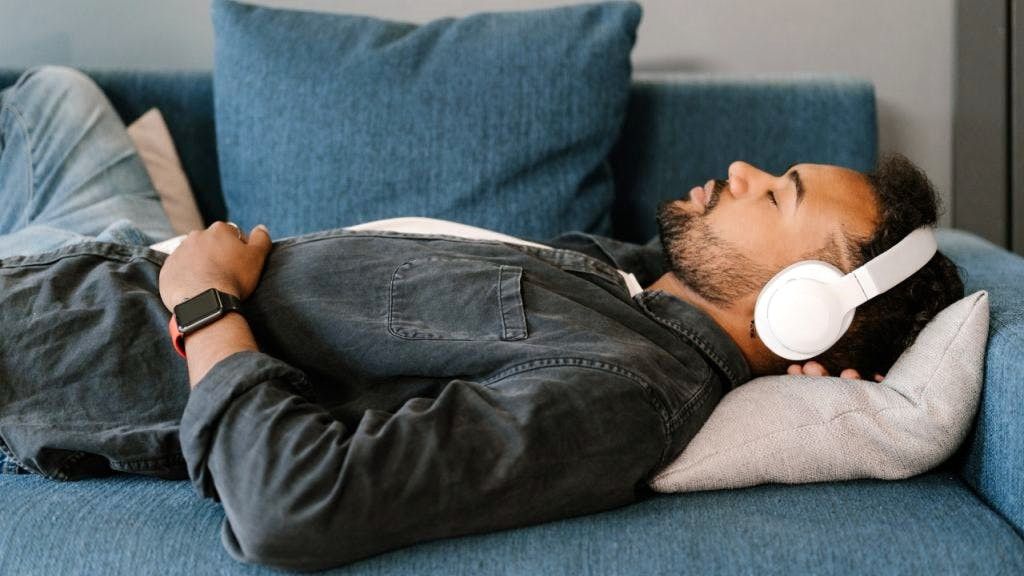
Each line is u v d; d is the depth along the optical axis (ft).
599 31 4.79
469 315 3.05
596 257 4.15
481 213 4.70
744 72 5.98
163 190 5.19
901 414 3.01
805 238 3.32
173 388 3.11
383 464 2.47
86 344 3.08
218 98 4.98
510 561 2.52
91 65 6.08
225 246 3.23
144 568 2.54
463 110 4.69
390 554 2.56
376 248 3.30
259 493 2.44
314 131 4.74
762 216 3.40
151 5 6.01
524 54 4.74
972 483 3.16
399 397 3.03
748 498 2.89
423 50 4.79
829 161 5.19
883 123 5.98
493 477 2.51
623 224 5.33
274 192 4.80
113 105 5.46
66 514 2.71
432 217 4.69
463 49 4.77
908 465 3.00
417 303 3.10
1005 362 2.97
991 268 4.10
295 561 2.43
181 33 6.04
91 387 3.04
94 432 2.94
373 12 6.02
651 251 4.25
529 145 4.69
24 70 5.47
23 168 4.89
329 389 3.12
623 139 5.29
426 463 2.48
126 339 3.11
